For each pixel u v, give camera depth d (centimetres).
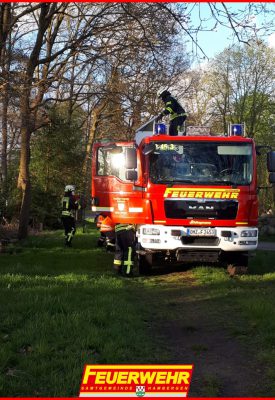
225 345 599
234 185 1054
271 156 1092
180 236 1040
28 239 1795
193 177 1058
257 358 548
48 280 931
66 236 1656
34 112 1811
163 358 539
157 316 740
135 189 1119
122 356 521
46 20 1716
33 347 526
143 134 1278
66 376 455
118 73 1914
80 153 2678
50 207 2480
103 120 3200
